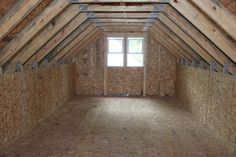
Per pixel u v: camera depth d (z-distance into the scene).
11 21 2.57
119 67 7.95
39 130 4.16
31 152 3.18
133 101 6.98
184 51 5.71
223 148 3.36
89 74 8.04
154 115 5.28
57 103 5.92
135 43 7.89
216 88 3.95
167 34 5.29
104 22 5.14
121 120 4.84
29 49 3.67
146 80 7.98
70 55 6.86
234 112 3.26
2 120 3.23
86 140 3.66
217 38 2.85
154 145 3.46
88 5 3.81
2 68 3.34
